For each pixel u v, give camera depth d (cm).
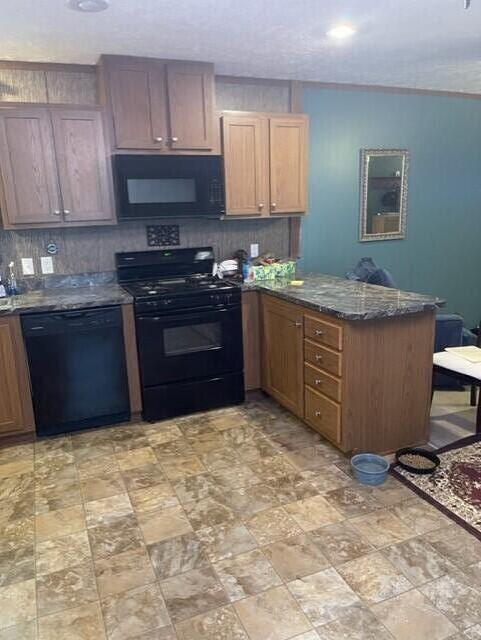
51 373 310
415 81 416
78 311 309
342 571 195
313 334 288
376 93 436
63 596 187
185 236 388
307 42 302
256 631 169
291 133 371
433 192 486
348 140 433
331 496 245
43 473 275
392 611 175
